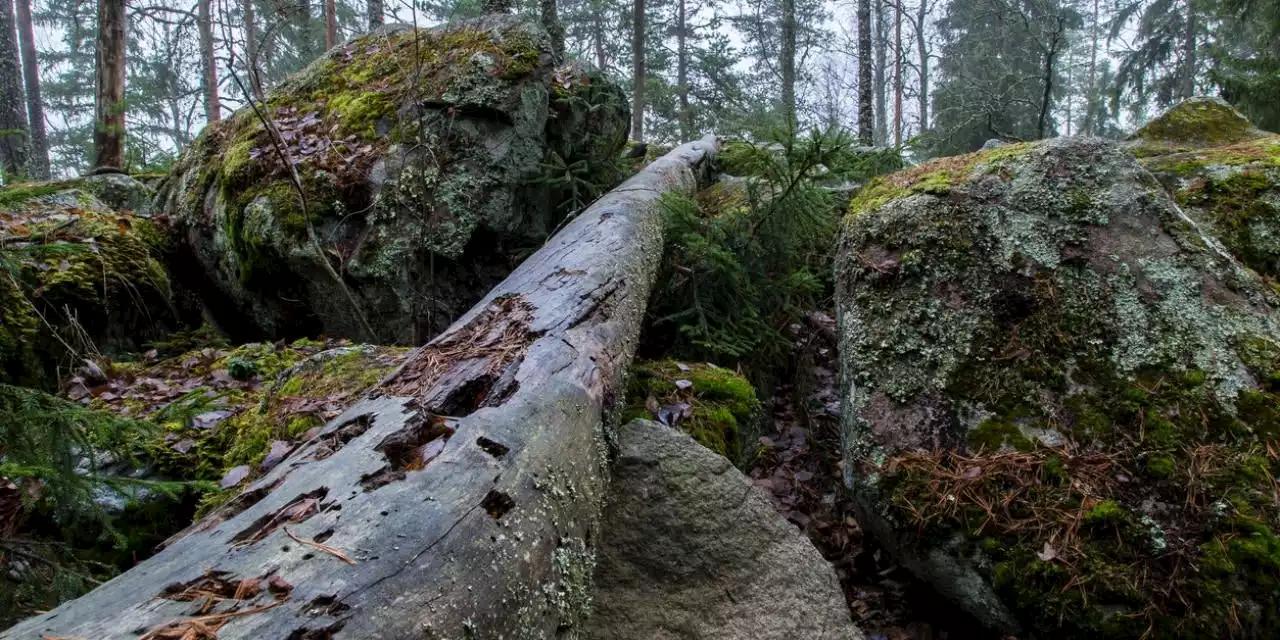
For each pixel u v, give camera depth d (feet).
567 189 16.02
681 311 12.66
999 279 8.71
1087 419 7.52
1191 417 7.27
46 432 6.09
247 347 12.66
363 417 5.92
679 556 6.88
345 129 14.74
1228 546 6.31
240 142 15.26
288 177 14.02
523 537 4.50
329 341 13.15
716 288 12.69
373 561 3.70
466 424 5.28
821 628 6.64
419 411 5.67
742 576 6.86
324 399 8.77
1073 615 6.32
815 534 9.23
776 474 10.50
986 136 50.93
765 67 72.02
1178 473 6.85
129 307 13.57
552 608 4.55
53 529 7.64
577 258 9.50
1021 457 7.36
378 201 13.66
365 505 4.22
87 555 7.57
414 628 3.45
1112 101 52.06
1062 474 7.13
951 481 7.39
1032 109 51.42
